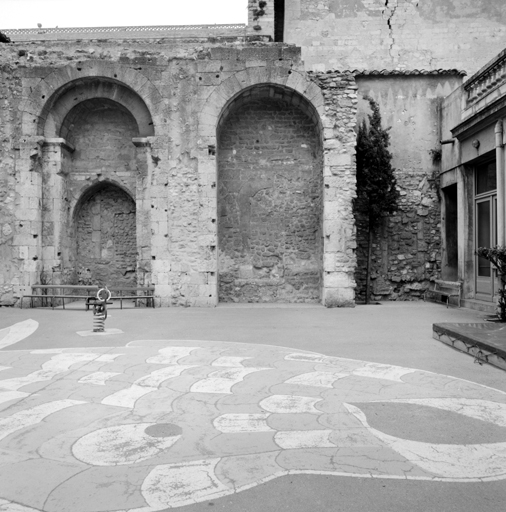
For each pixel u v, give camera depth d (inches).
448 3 654.5
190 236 522.9
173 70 526.3
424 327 368.8
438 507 107.0
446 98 591.2
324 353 272.5
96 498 111.9
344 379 215.3
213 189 522.6
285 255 570.3
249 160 572.7
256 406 177.8
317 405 178.7
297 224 572.1
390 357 261.0
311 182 570.6
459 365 241.6
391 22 657.6
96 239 581.9
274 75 519.2
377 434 149.7
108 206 583.2
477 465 128.0
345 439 145.9
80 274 581.3
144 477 122.2
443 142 566.3
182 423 160.7
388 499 110.3
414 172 613.3
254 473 124.0
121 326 380.5
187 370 232.2
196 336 331.6
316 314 454.9
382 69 651.5
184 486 117.3
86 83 538.0
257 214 572.7
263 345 296.5
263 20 610.2
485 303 470.9
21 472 125.5
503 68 438.3
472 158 489.4
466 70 647.8
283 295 568.7
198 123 523.5
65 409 175.0
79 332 349.4
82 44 552.1
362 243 602.9
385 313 461.4
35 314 461.4
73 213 568.1
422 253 607.2
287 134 573.0
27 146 524.7
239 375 222.7
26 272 522.6
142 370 232.4
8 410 174.1
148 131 540.1
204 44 562.9
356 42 658.2
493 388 200.4
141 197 536.1
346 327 370.6
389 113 621.0
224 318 426.9
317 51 659.4
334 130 520.1
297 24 663.1
